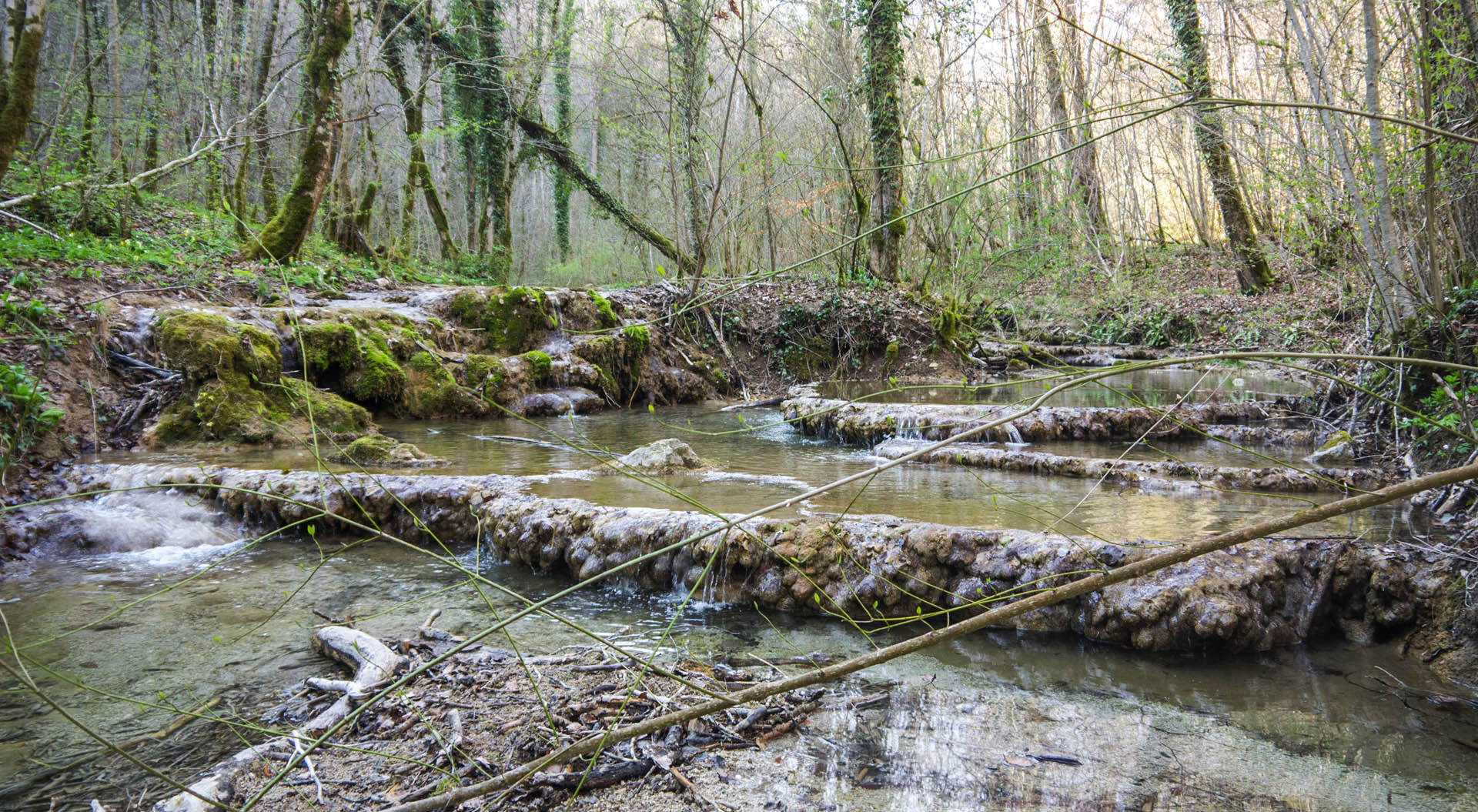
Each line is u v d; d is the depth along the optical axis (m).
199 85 15.34
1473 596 3.67
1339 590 4.06
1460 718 3.22
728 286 3.08
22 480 6.36
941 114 17.56
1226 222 17.31
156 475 6.38
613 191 28.25
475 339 12.12
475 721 3.11
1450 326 6.14
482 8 20.05
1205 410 8.84
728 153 17.97
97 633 4.18
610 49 16.27
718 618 4.40
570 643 3.99
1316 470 6.07
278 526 5.98
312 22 14.91
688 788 2.71
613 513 5.05
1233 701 3.39
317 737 3.03
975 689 3.52
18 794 2.72
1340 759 2.92
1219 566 4.02
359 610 4.50
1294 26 6.50
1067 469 6.77
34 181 10.91
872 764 2.88
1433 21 5.67
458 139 22.64
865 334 15.80
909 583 4.27
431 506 5.88
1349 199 6.74
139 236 11.42
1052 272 17.62
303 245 14.64
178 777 2.82
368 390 9.68
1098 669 3.72
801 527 4.60
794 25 17.16
